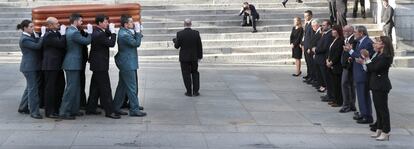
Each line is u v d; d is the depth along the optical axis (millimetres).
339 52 10648
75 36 9102
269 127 9250
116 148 7703
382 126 8500
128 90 9727
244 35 19266
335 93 11016
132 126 9062
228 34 19250
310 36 13523
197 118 9797
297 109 10820
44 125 9008
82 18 9766
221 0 22094
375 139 8570
